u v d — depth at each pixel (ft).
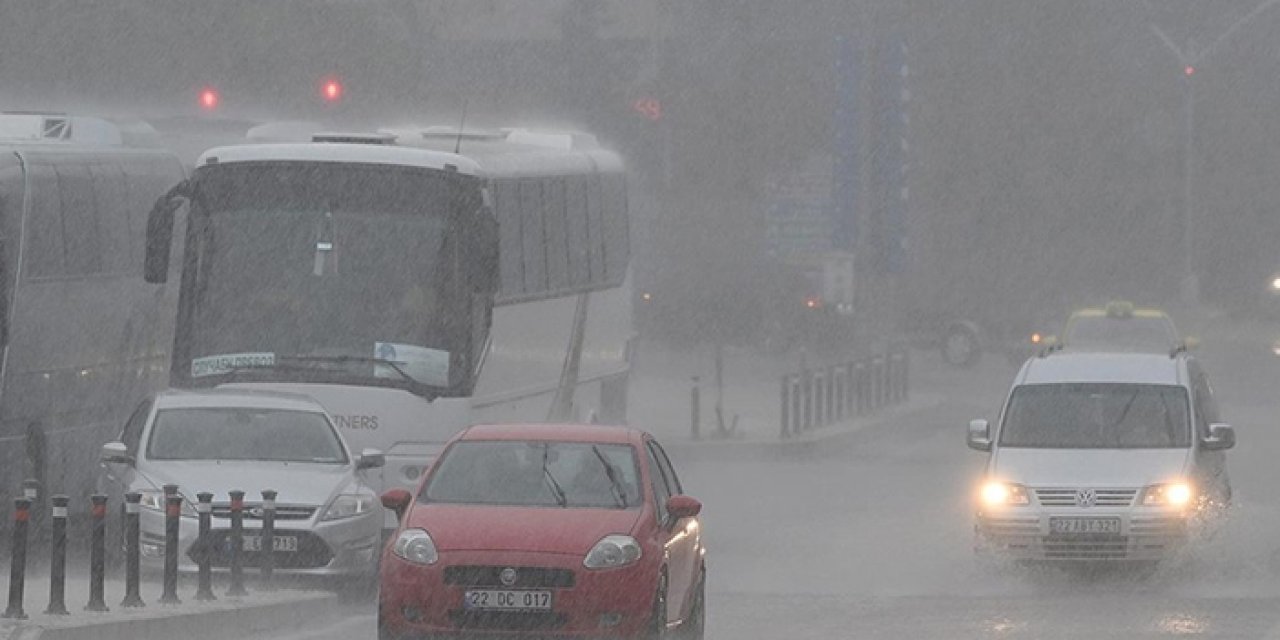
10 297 163.84
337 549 150.82
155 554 150.71
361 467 158.30
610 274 214.90
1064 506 165.17
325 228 172.24
